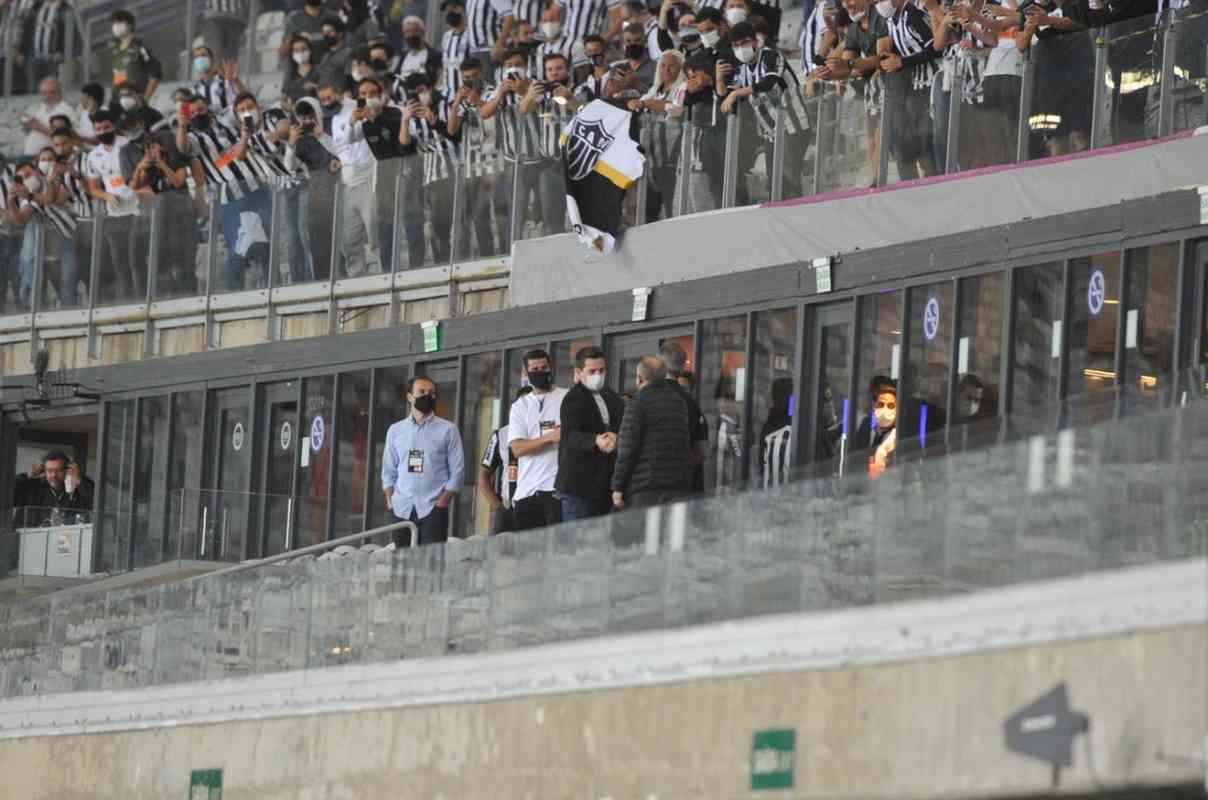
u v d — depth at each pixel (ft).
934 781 135.44
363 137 278.05
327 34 317.22
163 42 373.20
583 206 249.14
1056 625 129.29
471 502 261.65
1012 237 206.49
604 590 164.45
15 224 321.73
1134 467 128.16
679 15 259.39
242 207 293.02
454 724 177.17
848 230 222.89
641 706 159.33
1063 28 206.69
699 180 239.71
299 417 283.38
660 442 180.86
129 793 216.74
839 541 145.69
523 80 261.44
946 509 138.10
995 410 206.49
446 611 179.93
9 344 321.73
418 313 271.69
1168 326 192.65
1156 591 123.95
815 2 263.49
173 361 300.40
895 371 216.13
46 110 372.79
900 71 219.20
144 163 307.17
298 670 196.03
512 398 258.16
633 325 244.01
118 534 263.49
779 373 228.02
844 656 143.43
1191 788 132.05
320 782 191.21
